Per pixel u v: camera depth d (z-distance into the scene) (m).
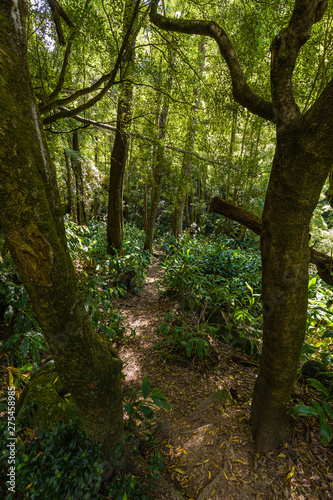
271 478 1.74
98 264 5.34
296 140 1.38
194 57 4.05
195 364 3.17
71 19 2.60
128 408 1.94
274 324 1.65
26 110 0.97
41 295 1.13
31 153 0.99
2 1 0.87
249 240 9.32
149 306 4.98
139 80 3.64
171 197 6.60
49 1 2.28
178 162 6.89
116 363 1.48
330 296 3.81
